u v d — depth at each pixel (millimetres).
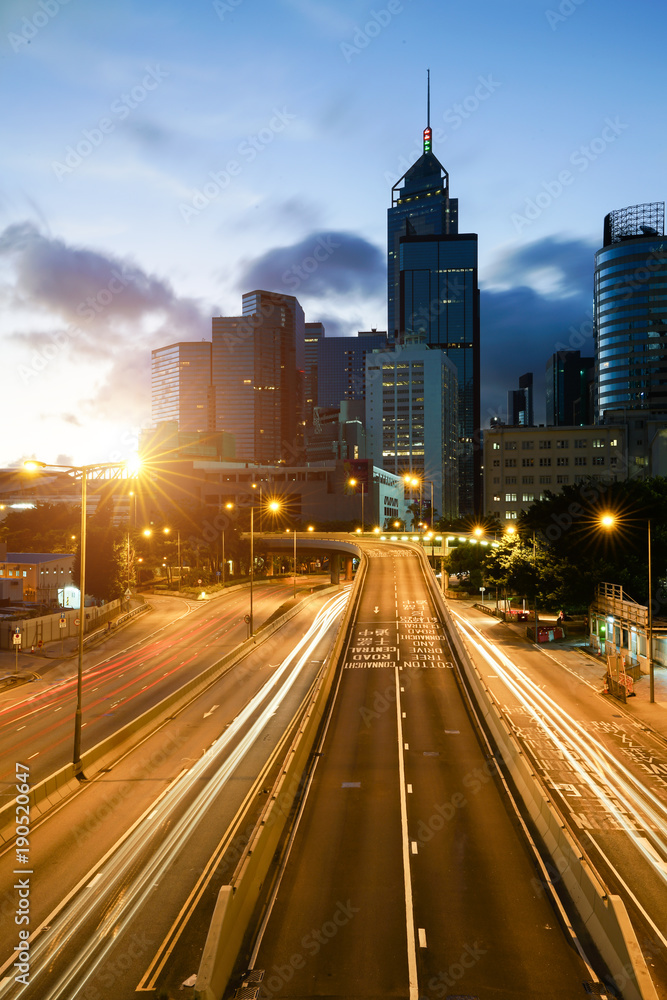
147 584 127438
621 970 14859
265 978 15188
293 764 27875
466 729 36125
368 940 16688
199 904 18453
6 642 65375
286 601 99125
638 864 21359
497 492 163750
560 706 42625
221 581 125562
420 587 78562
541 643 66250
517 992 14688
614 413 189625
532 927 17328
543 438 162750
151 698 46500
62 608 82062
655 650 53969
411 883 19688
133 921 17609
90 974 15375
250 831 23453
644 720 39312
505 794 26922
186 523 141875
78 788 28047
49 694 48344
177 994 14648
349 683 46188
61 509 156000
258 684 50375
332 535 135875
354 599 70438
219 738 35969
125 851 21859
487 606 92438
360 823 24078
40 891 19203
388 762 30922
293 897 18891
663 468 148500
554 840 21547
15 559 97938
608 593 62688
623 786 28625
